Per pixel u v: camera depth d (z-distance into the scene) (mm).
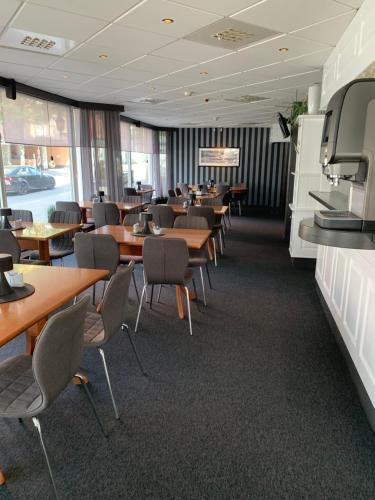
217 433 1994
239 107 7660
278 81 5266
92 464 1772
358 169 1761
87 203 6520
